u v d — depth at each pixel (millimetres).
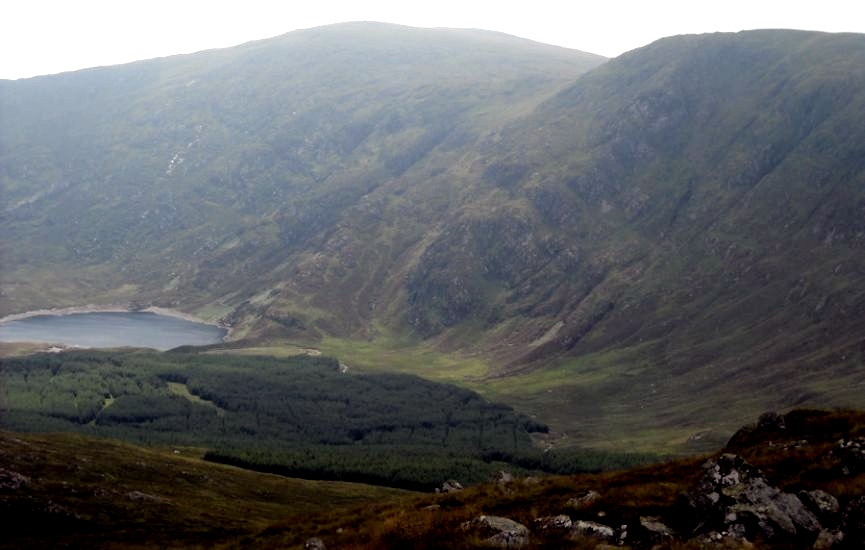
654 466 60625
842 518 36844
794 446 55500
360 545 45594
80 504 105750
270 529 68250
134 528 98375
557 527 43344
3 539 87562
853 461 46812
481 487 63250
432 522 45875
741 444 61188
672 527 41719
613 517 44688
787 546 36250
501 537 40812
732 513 38938
